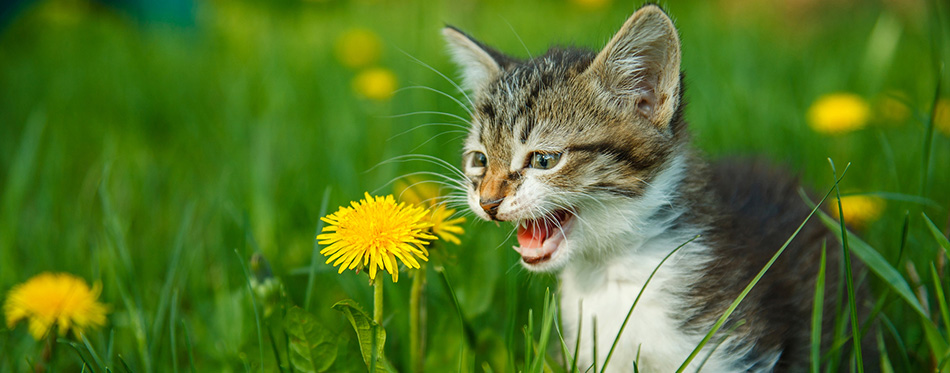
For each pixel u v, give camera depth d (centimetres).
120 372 74
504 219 75
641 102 76
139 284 81
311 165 90
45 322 74
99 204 89
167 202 90
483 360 75
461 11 142
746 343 74
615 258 75
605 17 131
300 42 138
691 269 74
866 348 77
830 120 88
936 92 76
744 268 75
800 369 76
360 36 116
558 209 75
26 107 108
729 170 82
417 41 123
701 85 99
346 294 79
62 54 138
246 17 166
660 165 75
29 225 85
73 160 96
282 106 99
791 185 81
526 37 129
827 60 114
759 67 109
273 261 81
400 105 97
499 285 81
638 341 74
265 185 85
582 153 75
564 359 74
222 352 76
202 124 101
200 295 81
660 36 74
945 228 79
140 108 107
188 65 129
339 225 69
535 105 76
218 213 85
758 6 151
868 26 134
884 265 71
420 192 81
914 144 89
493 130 76
